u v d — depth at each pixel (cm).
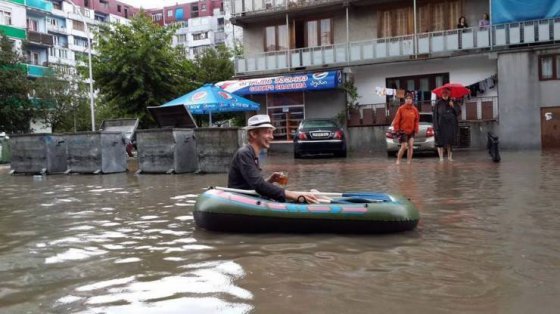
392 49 2503
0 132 3391
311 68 2695
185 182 1155
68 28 7275
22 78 3416
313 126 1983
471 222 587
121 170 1542
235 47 4184
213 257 464
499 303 328
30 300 363
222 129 1353
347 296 350
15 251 517
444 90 1445
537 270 396
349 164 1545
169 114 1577
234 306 336
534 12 2172
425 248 476
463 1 2453
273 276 400
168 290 375
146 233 587
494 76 2303
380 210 532
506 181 953
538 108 2177
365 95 2641
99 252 502
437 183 961
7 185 1265
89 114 4491
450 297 342
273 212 543
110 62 2552
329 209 536
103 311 336
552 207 662
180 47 2936
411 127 1424
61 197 965
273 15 2794
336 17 2734
